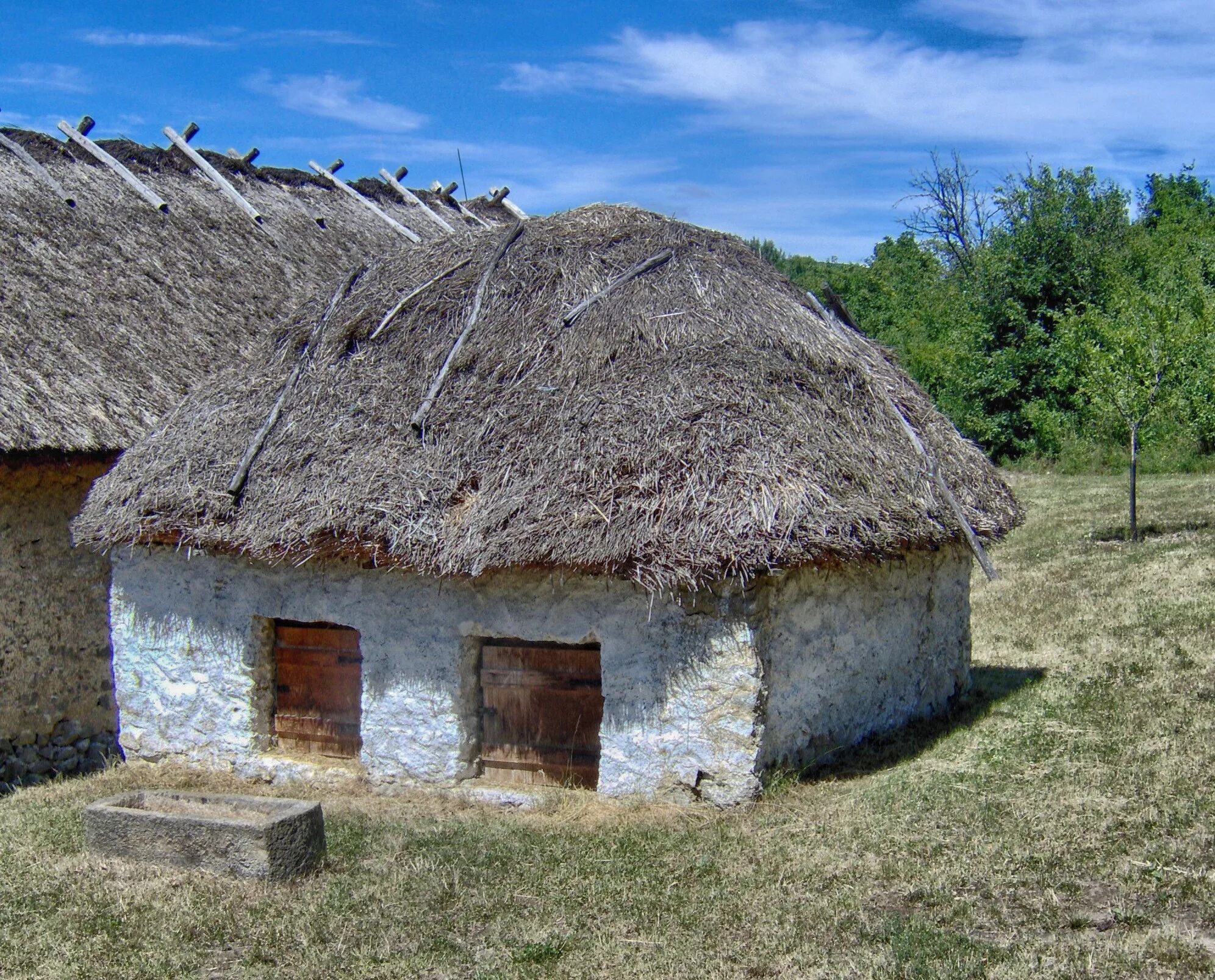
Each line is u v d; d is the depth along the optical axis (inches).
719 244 385.1
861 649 346.9
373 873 269.0
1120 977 202.1
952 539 348.2
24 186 498.3
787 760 311.6
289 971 223.5
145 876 270.5
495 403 327.9
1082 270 1117.1
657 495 290.0
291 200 639.8
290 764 345.7
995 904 235.5
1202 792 282.5
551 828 293.7
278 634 355.9
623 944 227.8
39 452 370.9
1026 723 358.6
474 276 371.9
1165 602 489.7
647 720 302.5
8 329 404.5
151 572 361.4
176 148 616.4
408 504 308.2
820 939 224.5
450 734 323.9
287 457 335.0
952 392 1205.1
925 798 294.7
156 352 447.5
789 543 279.7
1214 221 1552.7
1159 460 1020.5
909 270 1924.2
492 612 317.4
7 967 230.1
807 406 321.7
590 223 386.6
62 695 404.5
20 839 305.0
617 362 327.9
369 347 361.4
